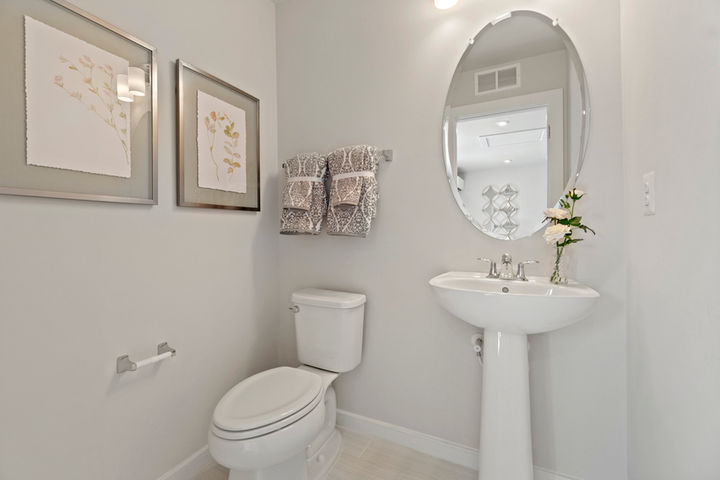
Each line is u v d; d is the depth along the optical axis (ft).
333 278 5.82
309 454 4.63
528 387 3.92
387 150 5.30
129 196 3.83
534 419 4.40
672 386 2.71
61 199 3.27
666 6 2.77
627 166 3.79
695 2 2.27
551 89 4.32
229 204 5.21
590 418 4.14
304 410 3.69
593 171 4.08
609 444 4.05
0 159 2.85
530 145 4.43
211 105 4.89
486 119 4.67
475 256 4.75
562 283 3.98
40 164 3.09
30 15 3.02
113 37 3.66
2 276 2.90
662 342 2.90
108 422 3.66
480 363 4.64
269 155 6.11
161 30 4.20
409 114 5.16
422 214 5.09
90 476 3.50
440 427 5.01
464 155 4.80
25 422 3.05
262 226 5.95
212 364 4.95
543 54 4.36
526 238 4.45
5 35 2.88
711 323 2.12
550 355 4.31
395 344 5.32
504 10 4.56
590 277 4.10
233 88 5.25
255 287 5.78
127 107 3.81
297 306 5.40
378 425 5.45
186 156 4.50
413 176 5.15
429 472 4.67
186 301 4.55
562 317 3.39
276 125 6.28
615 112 3.97
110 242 3.68
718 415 2.04
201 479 4.50
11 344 2.96
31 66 3.03
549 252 4.33
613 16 3.99
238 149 5.37
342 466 4.78
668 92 2.73
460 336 4.86
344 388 5.76
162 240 4.23
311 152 5.94
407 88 5.17
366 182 4.99
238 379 5.41
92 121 3.48
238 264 5.43
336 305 5.04
